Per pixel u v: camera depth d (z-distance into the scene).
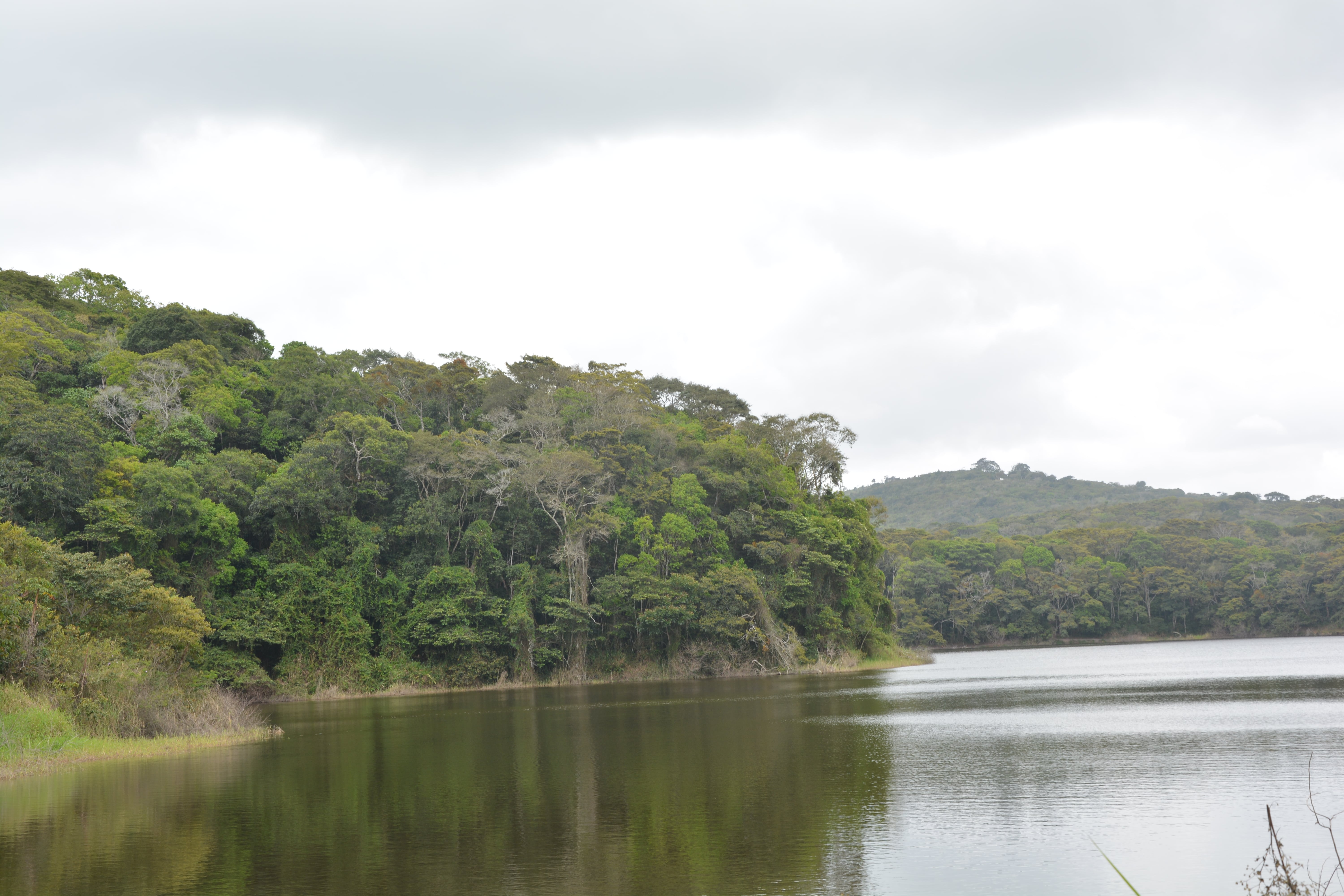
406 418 113.38
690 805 26.31
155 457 83.69
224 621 75.69
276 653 81.88
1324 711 46.09
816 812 25.00
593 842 22.12
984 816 24.25
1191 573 182.25
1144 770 30.38
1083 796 26.50
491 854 21.08
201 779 32.38
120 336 112.19
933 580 178.25
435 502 92.00
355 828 24.00
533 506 99.62
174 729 44.84
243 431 96.44
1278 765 30.50
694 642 99.12
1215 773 29.44
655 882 18.62
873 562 130.12
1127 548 189.62
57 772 34.31
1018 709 52.16
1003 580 183.62
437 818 25.11
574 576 94.88
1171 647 155.12
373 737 45.59
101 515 69.62
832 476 133.88
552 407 109.81
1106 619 181.25
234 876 19.41
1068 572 184.38
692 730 45.34
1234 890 17.66
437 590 88.94
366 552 87.25
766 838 22.22
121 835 23.41
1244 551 183.75
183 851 21.66
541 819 24.81
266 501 82.69
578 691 81.94
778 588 104.06
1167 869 19.11
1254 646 144.00
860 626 120.25
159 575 73.88
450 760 36.62
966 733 41.50
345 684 80.88
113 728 41.66
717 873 19.17
